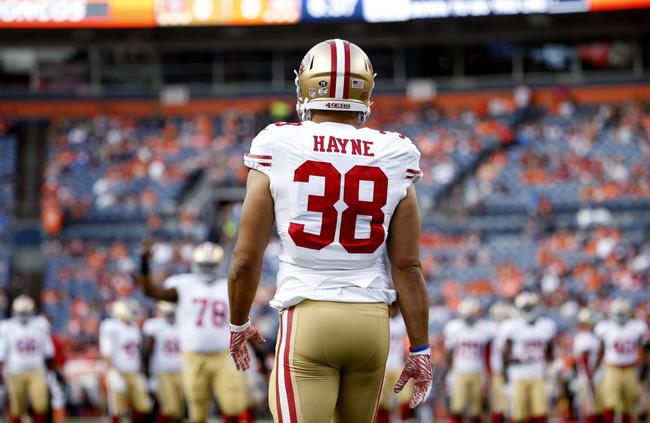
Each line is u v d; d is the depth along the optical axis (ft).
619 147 289.94
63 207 287.89
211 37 310.45
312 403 39.91
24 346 140.36
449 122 312.09
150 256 102.01
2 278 268.41
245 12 276.41
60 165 304.91
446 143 300.61
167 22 280.10
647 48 313.32
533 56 321.11
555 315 226.17
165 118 327.47
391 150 41.96
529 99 315.37
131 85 333.01
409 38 306.76
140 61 333.21
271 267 252.42
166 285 107.24
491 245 256.73
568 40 317.83
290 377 40.14
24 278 275.39
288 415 39.88
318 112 42.50
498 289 239.30
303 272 40.70
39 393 140.97
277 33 308.40
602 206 269.44
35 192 306.55
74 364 204.13
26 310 141.59
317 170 40.75
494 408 162.50
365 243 40.93
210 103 329.31
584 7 265.75
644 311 223.30
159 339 134.72
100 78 332.60
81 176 300.61
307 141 41.09
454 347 159.33
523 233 265.34
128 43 313.12
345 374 41.45
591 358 161.38
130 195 293.43
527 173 283.18
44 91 329.93
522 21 295.48
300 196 40.55
